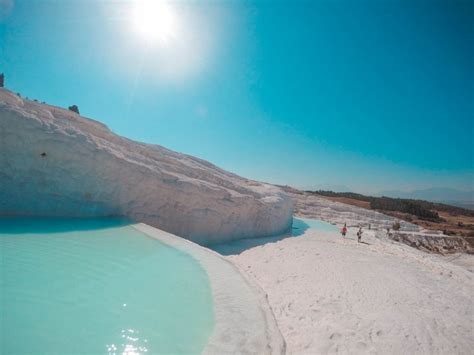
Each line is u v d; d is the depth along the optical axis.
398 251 20.86
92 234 10.34
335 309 8.45
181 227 15.80
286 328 7.26
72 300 5.73
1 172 10.27
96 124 20.12
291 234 26.12
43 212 11.27
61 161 11.69
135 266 8.02
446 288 11.81
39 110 13.45
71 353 4.23
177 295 6.70
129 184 13.85
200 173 22.69
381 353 6.34
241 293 7.30
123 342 4.69
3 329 4.52
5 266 6.75
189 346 4.88
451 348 6.88
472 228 54.25
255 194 25.47
